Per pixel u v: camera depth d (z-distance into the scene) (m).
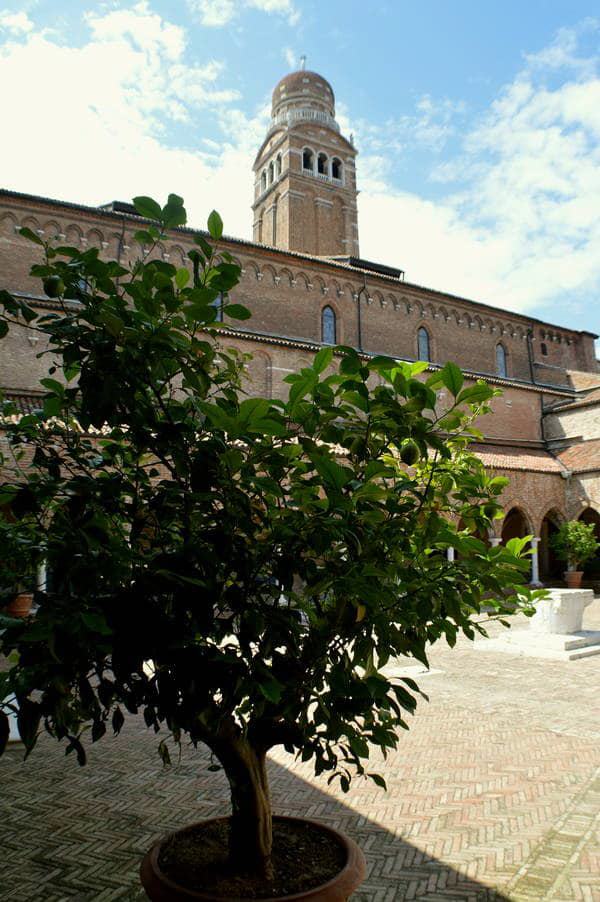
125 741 8.48
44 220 25.34
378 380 30.25
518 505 29.06
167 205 2.55
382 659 2.93
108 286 2.52
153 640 2.30
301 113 47.75
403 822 5.73
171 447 2.74
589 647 14.29
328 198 46.34
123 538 2.95
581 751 7.66
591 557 29.44
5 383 21.84
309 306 32.34
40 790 6.59
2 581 3.02
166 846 3.42
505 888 4.56
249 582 2.69
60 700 2.41
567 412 34.62
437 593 2.94
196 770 7.23
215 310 2.51
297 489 2.72
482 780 6.76
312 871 3.17
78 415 2.97
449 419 2.75
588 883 4.60
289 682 2.81
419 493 2.94
